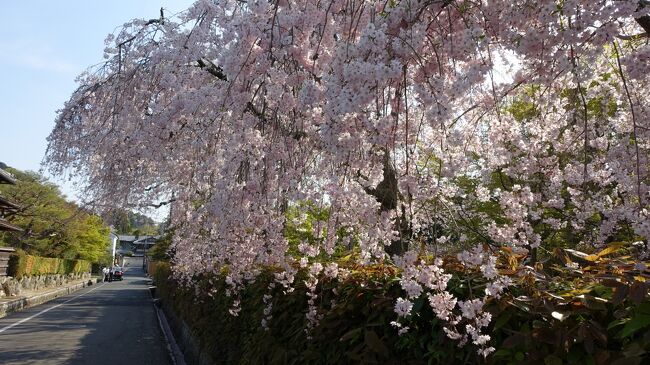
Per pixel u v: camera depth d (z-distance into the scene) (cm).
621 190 459
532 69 293
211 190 562
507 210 293
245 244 453
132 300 2488
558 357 182
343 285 331
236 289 571
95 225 3812
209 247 744
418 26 234
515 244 276
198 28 552
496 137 368
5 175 1773
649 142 434
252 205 418
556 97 405
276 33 334
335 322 314
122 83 654
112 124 670
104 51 686
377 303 274
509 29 271
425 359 246
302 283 410
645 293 162
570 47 253
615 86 462
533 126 429
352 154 284
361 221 328
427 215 284
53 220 3064
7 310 1756
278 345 416
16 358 887
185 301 1059
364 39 230
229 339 604
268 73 350
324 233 349
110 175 710
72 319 1583
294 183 362
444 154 280
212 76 584
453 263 270
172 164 672
